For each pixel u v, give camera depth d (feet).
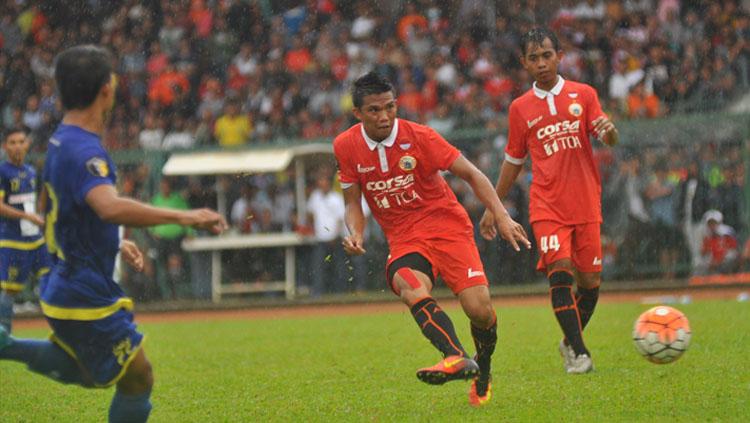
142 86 276.62
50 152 58.85
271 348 132.46
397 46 264.52
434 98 250.16
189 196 234.79
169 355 127.95
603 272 219.00
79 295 58.90
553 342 124.06
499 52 260.01
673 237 217.56
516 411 77.46
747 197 217.15
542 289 208.95
